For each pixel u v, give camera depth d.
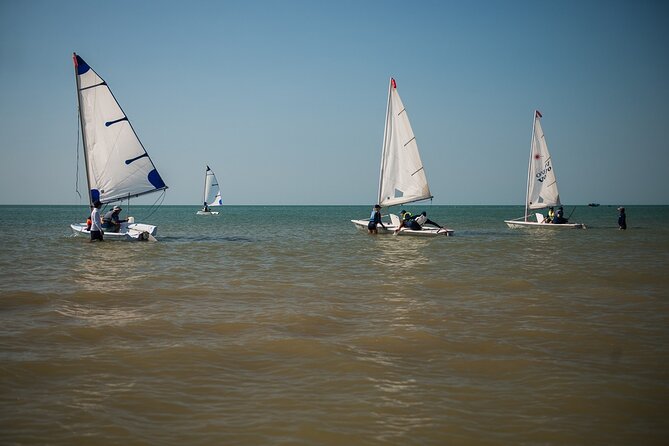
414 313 10.57
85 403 5.86
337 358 7.53
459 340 8.52
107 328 9.15
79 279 14.78
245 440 5.04
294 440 5.05
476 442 5.03
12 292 12.52
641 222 63.75
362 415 5.61
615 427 5.35
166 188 28.22
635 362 7.39
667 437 5.15
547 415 5.63
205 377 6.73
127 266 17.89
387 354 7.75
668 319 10.06
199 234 37.94
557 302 11.78
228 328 9.22
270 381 6.62
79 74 25.62
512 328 9.33
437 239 31.66
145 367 7.09
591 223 61.00
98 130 26.12
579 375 6.86
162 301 11.72
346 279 15.32
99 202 25.67
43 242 26.73
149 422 5.41
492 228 47.38
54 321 9.63
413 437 5.12
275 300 11.94
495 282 14.74
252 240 31.25
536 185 42.66
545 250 24.84
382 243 28.88
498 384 6.54
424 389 6.36
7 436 5.05
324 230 44.12
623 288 13.72
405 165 34.38
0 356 7.45
